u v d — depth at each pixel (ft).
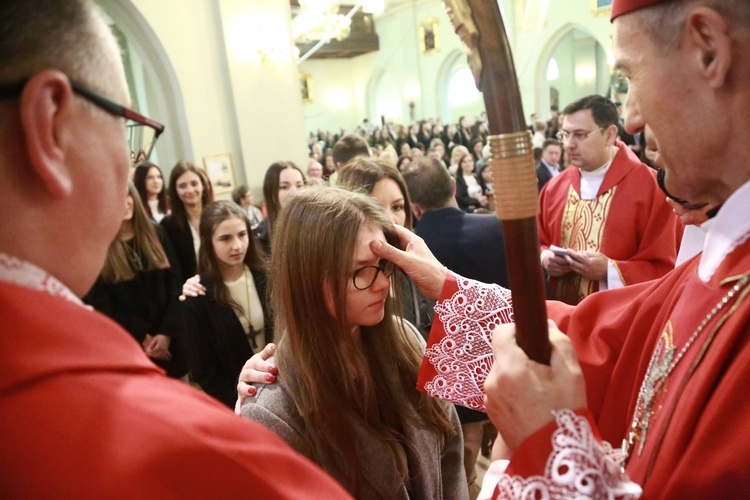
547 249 7.97
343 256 2.95
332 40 49.03
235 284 6.98
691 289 2.14
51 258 1.42
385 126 46.42
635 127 2.44
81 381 1.28
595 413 2.67
